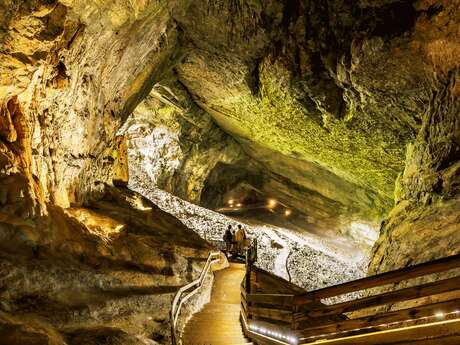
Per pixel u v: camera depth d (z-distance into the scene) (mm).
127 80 14820
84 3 9203
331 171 26953
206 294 13188
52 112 10414
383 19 13391
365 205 28750
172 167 30266
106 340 6629
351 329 6398
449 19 12008
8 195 7703
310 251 28297
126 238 10859
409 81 14469
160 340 8375
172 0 13117
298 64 16359
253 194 37562
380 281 6035
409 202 15211
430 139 14570
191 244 14836
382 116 16812
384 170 21656
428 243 12680
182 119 28516
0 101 8469
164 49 16203
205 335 9773
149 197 27172
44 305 6793
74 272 7738
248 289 10805
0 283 6449
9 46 7715
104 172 16109
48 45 8297
